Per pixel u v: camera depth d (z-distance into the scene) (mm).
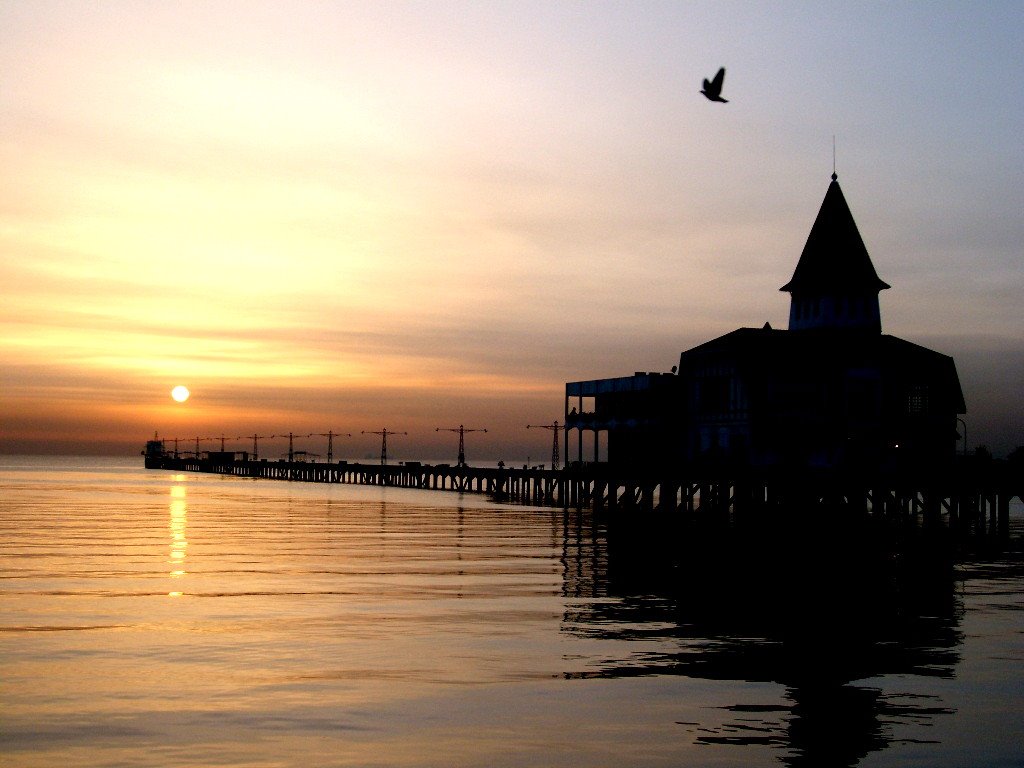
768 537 68625
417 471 167250
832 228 83000
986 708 26609
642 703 26875
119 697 27172
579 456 97438
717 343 81250
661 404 85625
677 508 80938
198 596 43156
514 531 75188
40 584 46469
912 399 74875
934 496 68375
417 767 22312
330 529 77750
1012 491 69312
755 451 75812
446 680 29031
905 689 28328
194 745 23484
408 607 40500
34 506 107750
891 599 42531
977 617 38531
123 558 56781
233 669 30188
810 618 38156
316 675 29531
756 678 29328
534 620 37719
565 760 22797
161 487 168375
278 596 43188
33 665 30609
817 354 74438
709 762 22734
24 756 22734
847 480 66938
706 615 38844
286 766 22281
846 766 22531
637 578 48656
